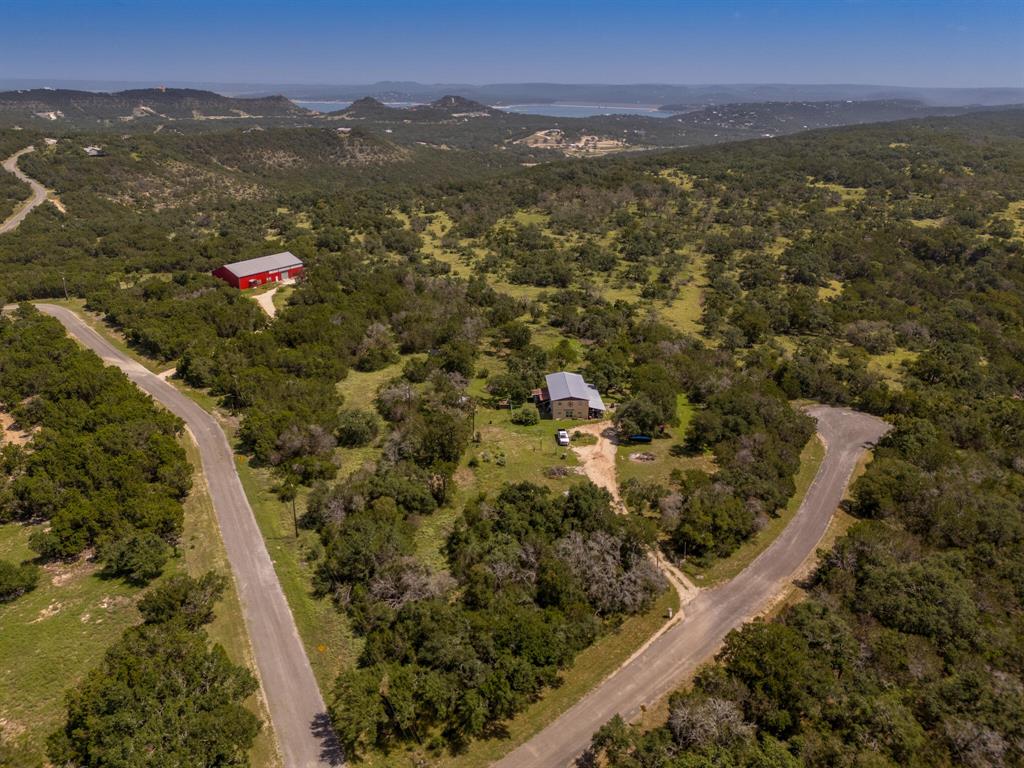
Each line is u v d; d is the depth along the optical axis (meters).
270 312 138.25
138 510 66.38
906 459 88.38
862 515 79.50
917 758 44.44
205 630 56.47
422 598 57.38
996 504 74.19
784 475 83.69
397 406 96.62
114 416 84.88
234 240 183.50
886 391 111.50
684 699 48.09
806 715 48.66
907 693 49.69
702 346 131.12
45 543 63.47
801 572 68.00
